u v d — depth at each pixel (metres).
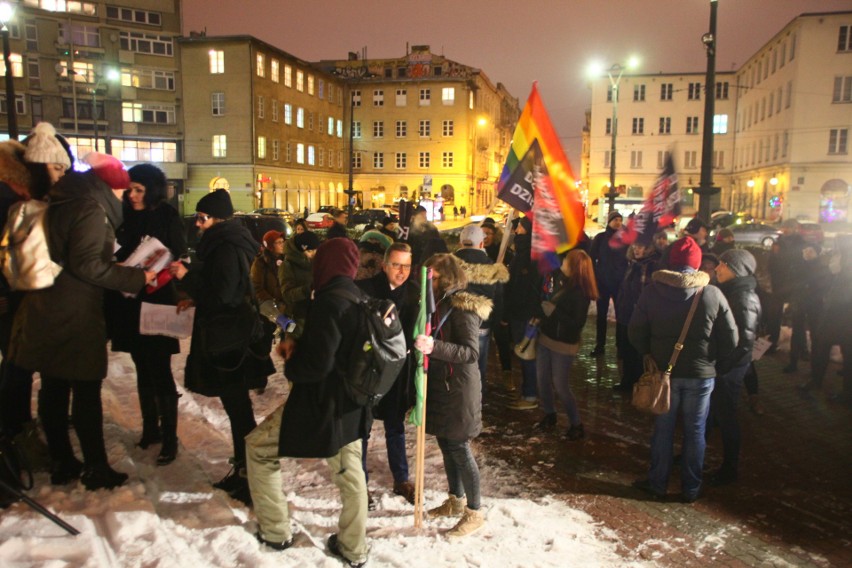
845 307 7.12
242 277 3.96
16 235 3.60
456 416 4.02
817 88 43.22
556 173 6.20
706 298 4.64
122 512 3.65
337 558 3.62
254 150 49.44
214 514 3.87
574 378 8.18
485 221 8.82
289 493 4.60
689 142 59.72
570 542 4.12
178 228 4.66
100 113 48.62
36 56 46.75
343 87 67.19
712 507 4.73
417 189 67.75
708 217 11.42
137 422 5.54
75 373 3.75
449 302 4.05
